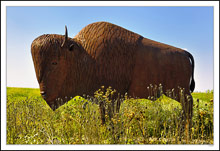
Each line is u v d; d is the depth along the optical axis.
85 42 3.58
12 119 3.23
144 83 3.62
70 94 3.47
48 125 3.19
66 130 3.10
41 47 3.17
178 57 3.86
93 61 3.44
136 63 3.59
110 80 3.42
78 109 3.03
